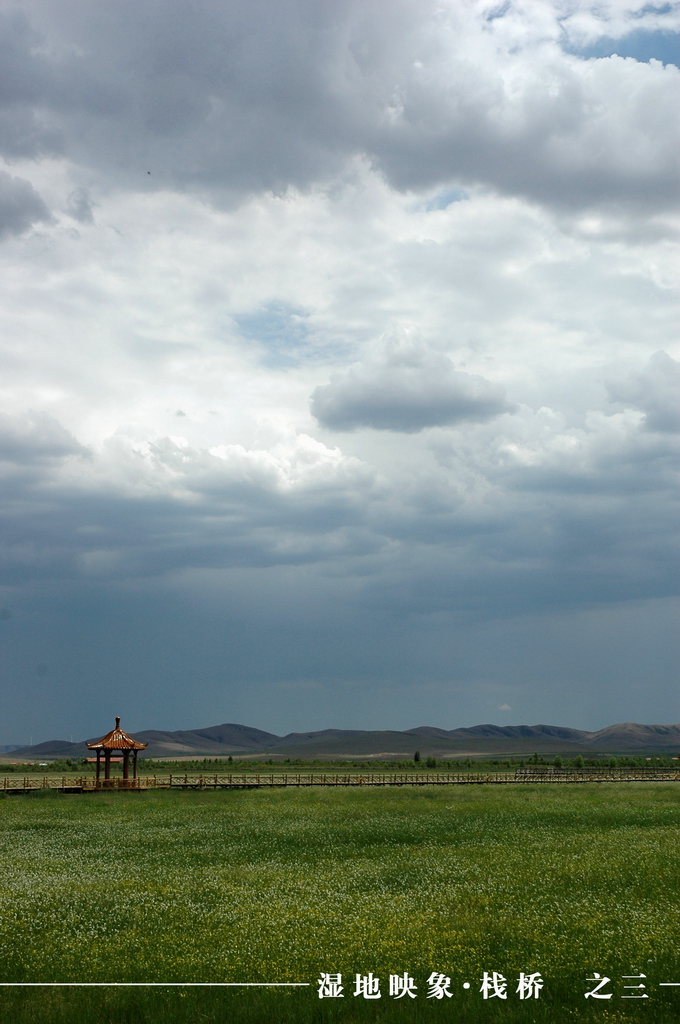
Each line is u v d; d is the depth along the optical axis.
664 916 19.94
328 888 25.53
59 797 66.56
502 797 62.38
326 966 16.94
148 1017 14.38
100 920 21.28
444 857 31.67
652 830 38.97
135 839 39.62
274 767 132.25
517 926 19.62
